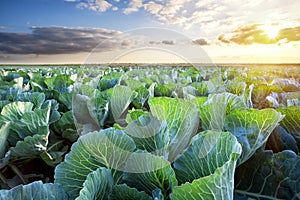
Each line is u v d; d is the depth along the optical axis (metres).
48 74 9.04
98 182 1.07
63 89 4.59
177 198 1.00
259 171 1.37
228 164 0.98
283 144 1.78
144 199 1.09
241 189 1.36
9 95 3.63
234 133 1.50
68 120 2.66
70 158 1.21
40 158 2.37
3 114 2.34
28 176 2.23
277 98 3.36
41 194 1.12
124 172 1.19
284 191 1.28
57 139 2.73
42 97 2.93
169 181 1.09
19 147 2.14
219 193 0.97
